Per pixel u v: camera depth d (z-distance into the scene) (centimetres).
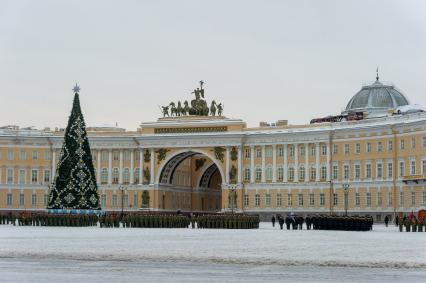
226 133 14162
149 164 14638
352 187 13025
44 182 14838
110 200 14800
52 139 14850
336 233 7906
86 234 7206
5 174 14762
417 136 11862
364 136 12875
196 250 4753
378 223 12456
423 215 11456
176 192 15238
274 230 8969
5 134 14812
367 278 3167
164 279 3086
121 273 3316
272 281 3038
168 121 14712
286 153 13850
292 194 13725
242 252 4600
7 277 3108
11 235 6869
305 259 4094
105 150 14900
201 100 14788
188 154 14750
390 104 14688
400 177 12231
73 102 10650
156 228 9512
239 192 14138
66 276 3169
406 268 3625
